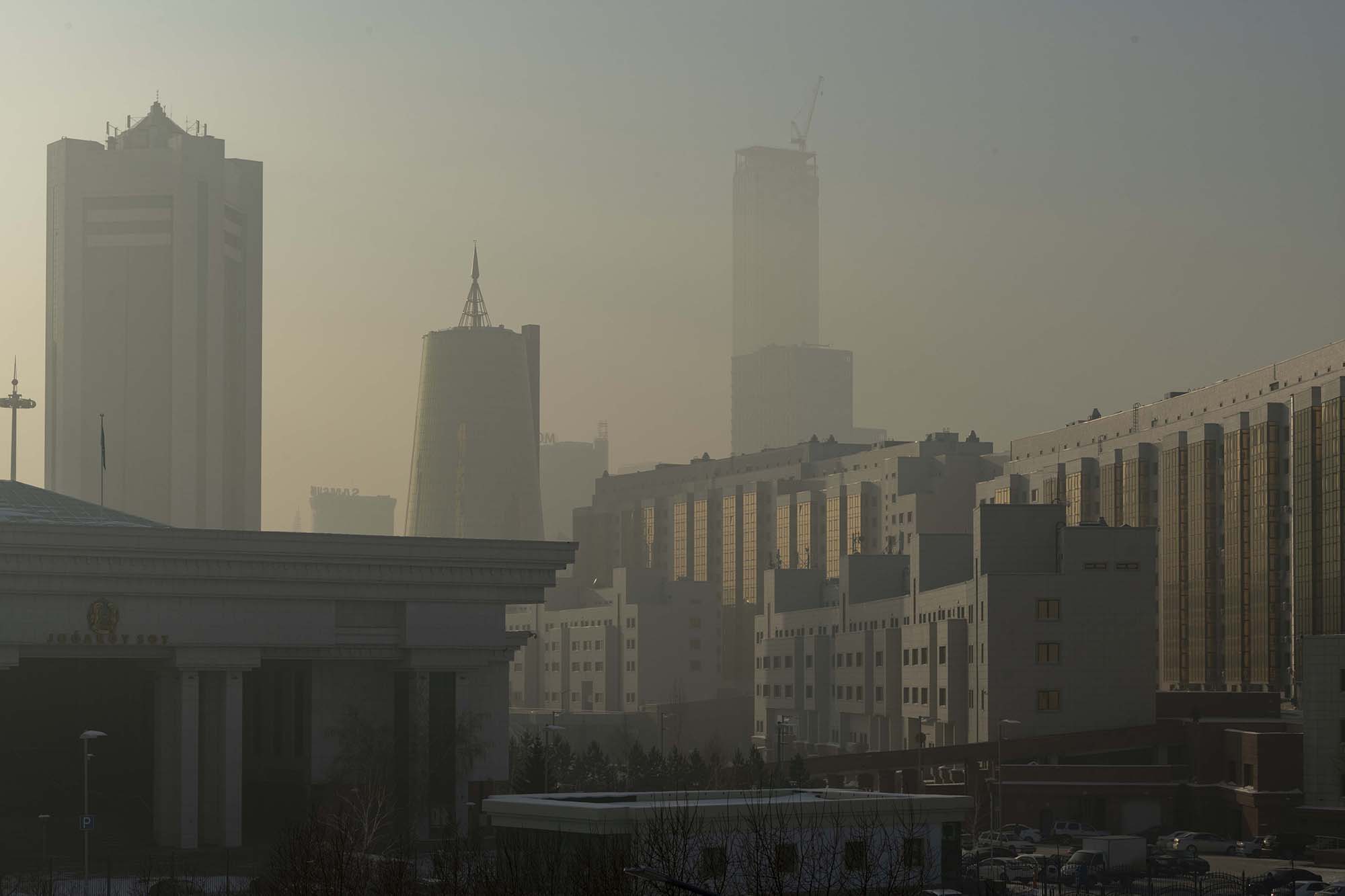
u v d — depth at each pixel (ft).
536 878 437.99
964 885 616.80
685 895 377.71
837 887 482.69
